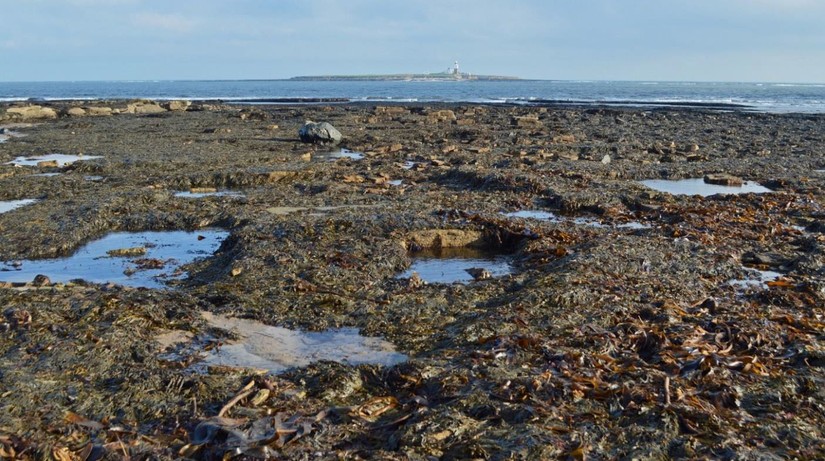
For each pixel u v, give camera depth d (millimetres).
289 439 6281
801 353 8133
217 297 10797
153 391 7410
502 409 6812
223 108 66688
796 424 6531
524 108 64375
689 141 34781
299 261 12586
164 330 9344
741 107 74812
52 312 9508
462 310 10211
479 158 27250
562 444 6113
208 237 15758
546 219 17297
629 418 6648
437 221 15617
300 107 70438
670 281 11180
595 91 157375
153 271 12961
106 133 39438
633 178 24359
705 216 16375
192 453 6184
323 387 7598
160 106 63406
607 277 11211
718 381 7379
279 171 23797
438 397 7293
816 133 38906
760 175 24188
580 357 7957
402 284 11547
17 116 49469
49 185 21875
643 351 8516
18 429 6484
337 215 16266
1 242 14750
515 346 8375
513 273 12555
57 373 7770
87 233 15828
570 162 26609
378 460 5934
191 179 22891
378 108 59500
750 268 12531
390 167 25484
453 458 6039
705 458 5887
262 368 8297
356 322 9812
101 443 6270
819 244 13484
